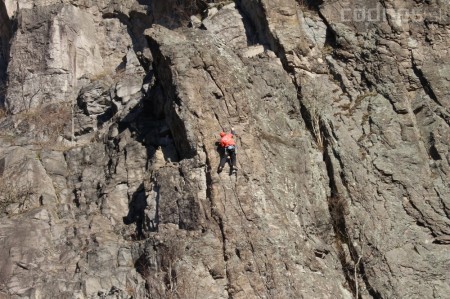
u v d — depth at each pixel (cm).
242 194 2886
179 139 3089
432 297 2848
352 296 2859
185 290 2678
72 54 4278
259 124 3114
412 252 2939
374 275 2889
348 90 3338
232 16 3562
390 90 3312
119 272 2828
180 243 2773
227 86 3119
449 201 3041
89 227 3047
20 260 2862
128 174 3234
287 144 3117
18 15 4359
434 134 3209
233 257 2766
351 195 3048
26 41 4297
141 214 3055
